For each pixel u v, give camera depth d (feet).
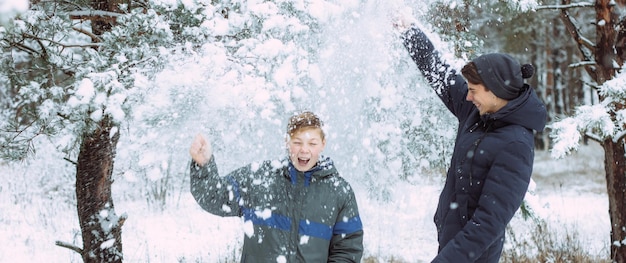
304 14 9.20
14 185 24.99
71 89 8.96
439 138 13.79
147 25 8.98
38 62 9.60
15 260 16.31
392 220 19.93
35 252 17.17
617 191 15.61
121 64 8.91
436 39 11.93
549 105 56.90
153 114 8.82
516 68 7.21
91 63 8.93
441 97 9.05
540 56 56.59
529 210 12.00
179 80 8.45
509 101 7.30
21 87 9.05
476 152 7.30
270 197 7.61
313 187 7.64
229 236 19.98
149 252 17.72
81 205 11.48
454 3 11.71
